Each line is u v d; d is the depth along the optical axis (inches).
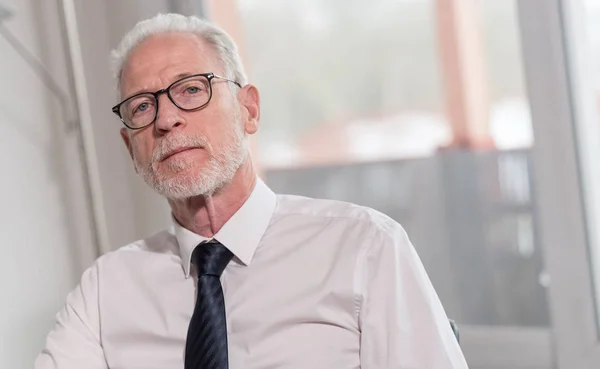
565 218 84.4
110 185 101.7
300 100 110.5
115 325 63.2
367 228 60.6
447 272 102.0
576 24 84.3
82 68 88.7
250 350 59.0
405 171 104.6
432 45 101.7
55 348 63.3
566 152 83.5
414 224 104.3
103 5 103.7
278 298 59.5
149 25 62.9
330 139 109.3
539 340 89.5
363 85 106.9
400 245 59.9
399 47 104.1
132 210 105.3
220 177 59.1
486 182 98.5
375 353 56.3
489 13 97.3
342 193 109.0
